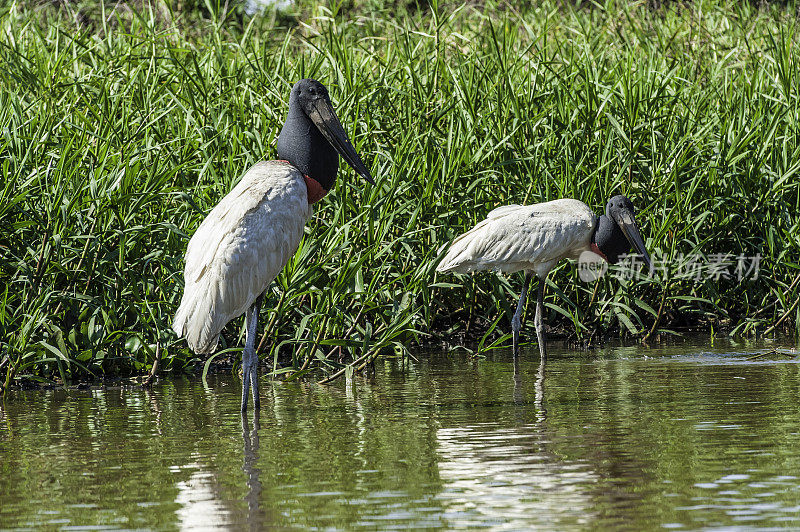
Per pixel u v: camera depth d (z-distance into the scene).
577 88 15.56
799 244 14.62
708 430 8.51
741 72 17.89
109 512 6.59
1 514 6.60
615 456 7.70
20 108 13.52
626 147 14.98
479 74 15.60
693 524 6.03
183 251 12.66
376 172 13.20
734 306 16.19
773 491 6.62
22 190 12.00
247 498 6.83
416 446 8.25
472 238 13.54
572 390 10.81
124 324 12.53
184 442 8.62
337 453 8.07
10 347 11.31
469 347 14.50
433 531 6.04
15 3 18.22
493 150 14.09
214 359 13.25
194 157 13.70
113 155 12.66
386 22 18.16
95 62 15.65
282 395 11.03
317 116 10.09
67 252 12.16
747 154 15.09
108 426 9.39
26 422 9.66
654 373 11.76
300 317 13.45
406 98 14.92
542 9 21.95
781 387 10.50
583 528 6.03
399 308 12.72
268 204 9.67
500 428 8.88
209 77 15.41
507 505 6.52
